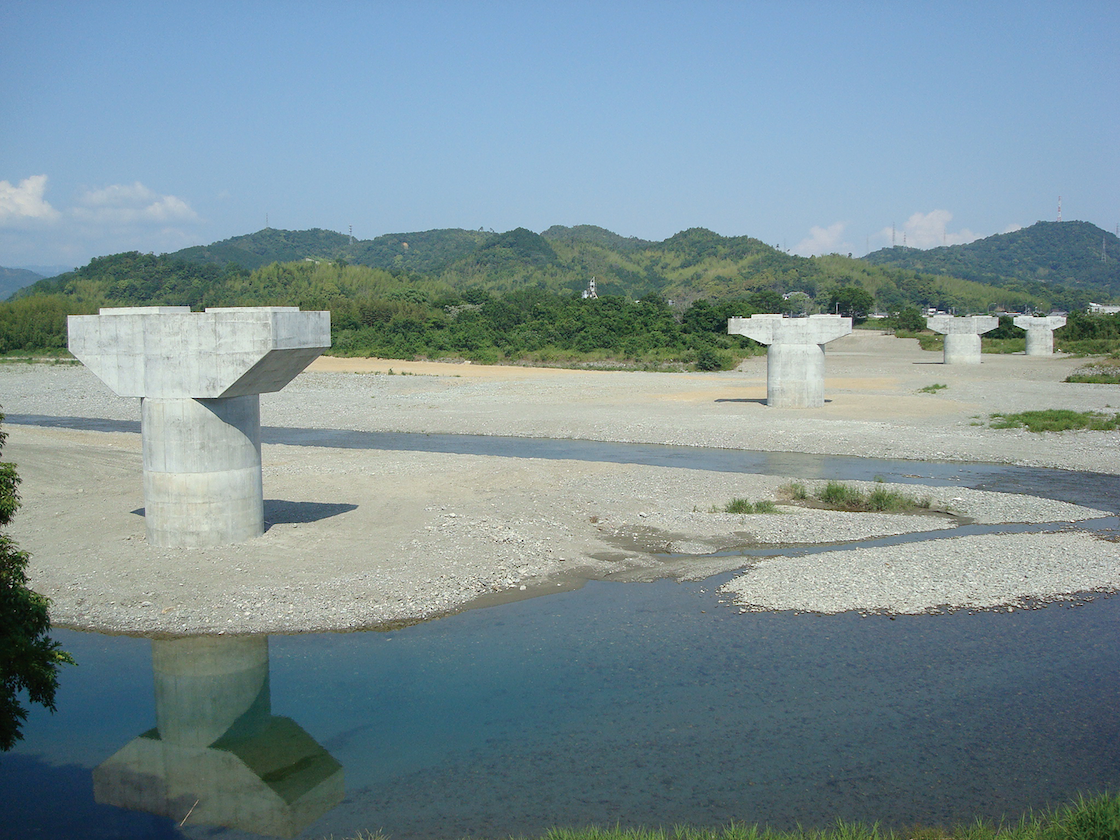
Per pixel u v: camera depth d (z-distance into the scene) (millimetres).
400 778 11977
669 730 13266
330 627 16984
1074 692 14484
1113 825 9867
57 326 103188
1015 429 40969
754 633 16938
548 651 16078
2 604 10812
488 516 24547
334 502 26109
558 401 54688
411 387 63875
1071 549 22000
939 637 16703
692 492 28750
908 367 77312
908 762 12344
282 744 12898
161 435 20594
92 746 13039
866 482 30656
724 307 103750
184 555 20359
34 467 29516
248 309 19672
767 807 11250
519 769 12180
